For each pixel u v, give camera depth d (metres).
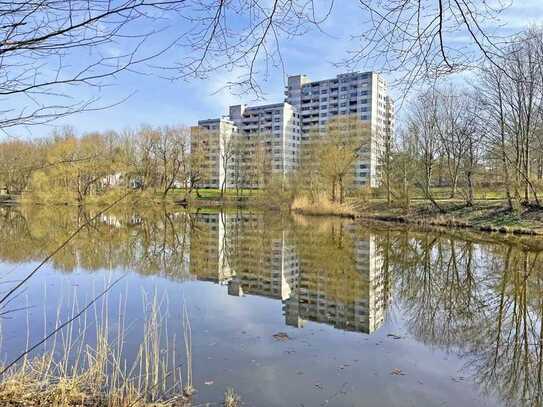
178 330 8.25
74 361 6.43
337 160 35.38
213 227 29.58
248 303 10.59
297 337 7.91
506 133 24.23
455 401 5.48
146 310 9.60
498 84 21.36
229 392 5.53
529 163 25.83
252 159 55.78
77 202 41.62
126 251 18.89
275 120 82.06
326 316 9.48
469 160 30.09
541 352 7.28
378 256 17.78
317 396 5.50
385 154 35.19
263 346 7.38
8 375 5.54
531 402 5.43
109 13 2.42
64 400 4.91
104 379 5.74
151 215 39.19
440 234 23.14
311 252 19.05
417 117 32.12
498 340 7.91
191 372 6.18
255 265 16.25
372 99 70.88
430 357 7.02
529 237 20.14
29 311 9.27
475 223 24.44
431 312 9.87
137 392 5.22
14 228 25.55
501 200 27.23
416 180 32.56
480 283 12.84
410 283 13.07
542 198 25.11
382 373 6.29
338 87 75.75
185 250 19.83
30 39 2.40
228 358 6.78
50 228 25.89
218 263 16.69
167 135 50.16
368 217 32.78
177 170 51.34
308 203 39.16
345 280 13.59
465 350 7.38
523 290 11.80
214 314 9.48
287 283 13.18
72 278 12.91
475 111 33.19
